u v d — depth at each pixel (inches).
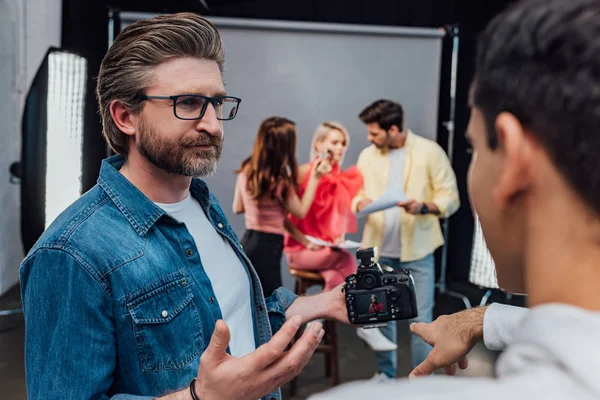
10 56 176.9
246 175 129.2
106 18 181.8
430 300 121.5
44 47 183.0
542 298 13.3
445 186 122.8
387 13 193.8
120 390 39.2
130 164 43.1
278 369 30.4
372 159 131.0
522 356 11.9
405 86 158.4
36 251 37.7
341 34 154.8
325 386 122.6
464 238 204.7
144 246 39.5
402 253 120.6
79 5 180.4
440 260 204.2
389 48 156.6
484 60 13.8
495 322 27.1
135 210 40.1
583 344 11.0
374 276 42.6
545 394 10.9
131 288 38.1
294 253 129.4
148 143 40.7
